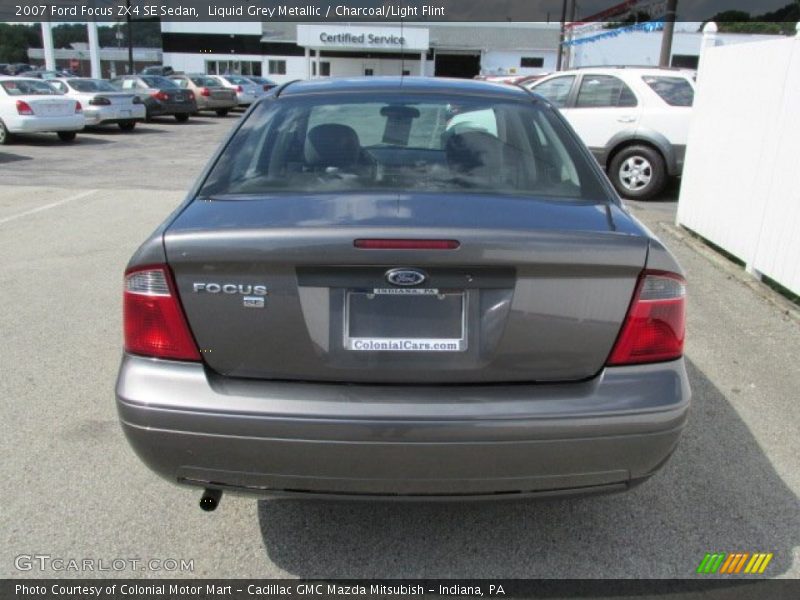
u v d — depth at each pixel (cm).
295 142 287
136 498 291
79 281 566
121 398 224
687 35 3547
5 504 284
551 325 219
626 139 958
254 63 5128
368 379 220
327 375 221
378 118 300
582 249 215
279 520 281
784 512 288
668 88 948
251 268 215
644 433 221
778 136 559
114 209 848
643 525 280
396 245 210
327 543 268
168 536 270
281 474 221
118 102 1961
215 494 241
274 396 218
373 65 4953
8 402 367
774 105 569
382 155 280
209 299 219
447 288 216
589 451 220
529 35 4984
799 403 383
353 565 257
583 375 225
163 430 220
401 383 221
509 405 217
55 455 319
